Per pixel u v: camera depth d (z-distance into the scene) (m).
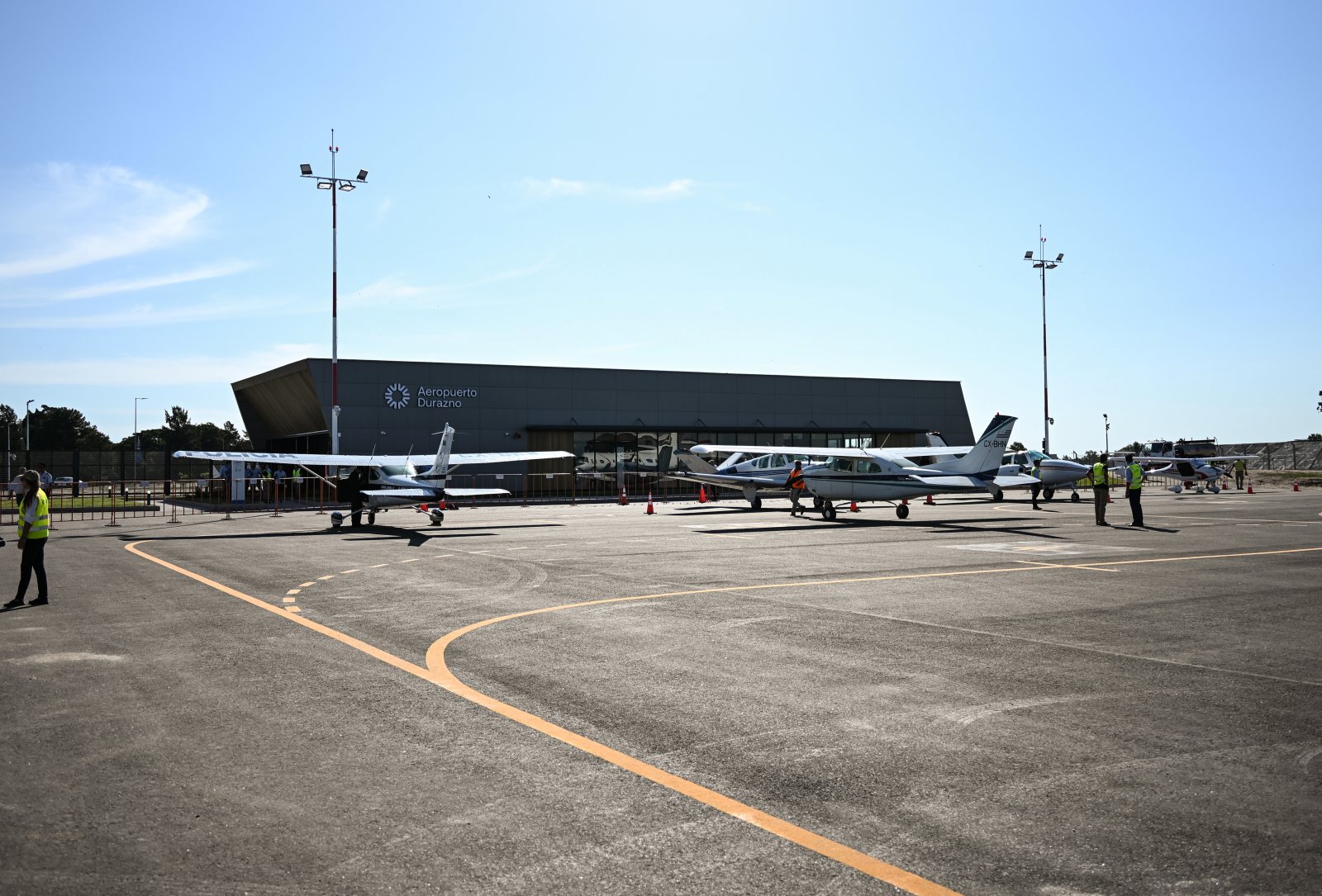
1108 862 4.34
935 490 28.88
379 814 4.98
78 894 4.08
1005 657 8.99
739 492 56.59
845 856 4.43
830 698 7.44
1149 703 7.25
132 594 13.89
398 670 8.52
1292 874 4.21
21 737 6.46
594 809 5.04
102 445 147.88
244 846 4.59
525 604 12.52
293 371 52.91
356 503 28.62
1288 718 6.79
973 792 5.27
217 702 7.39
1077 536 23.31
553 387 57.09
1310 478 76.06
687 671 8.45
